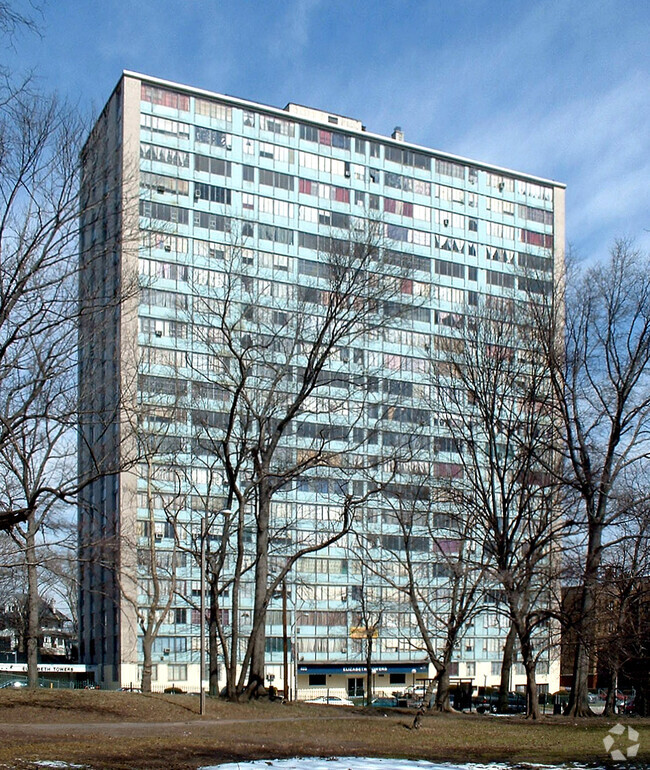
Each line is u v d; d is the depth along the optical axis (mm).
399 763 17500
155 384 42719
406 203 79562
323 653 68625
